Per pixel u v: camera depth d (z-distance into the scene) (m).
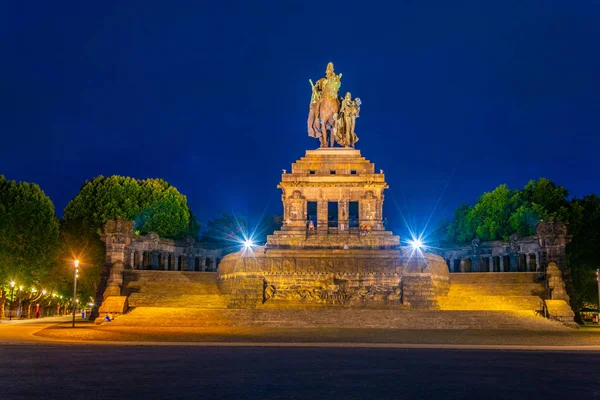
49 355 39.19
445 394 25.66
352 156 99.38
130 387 26.89
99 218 114.00
